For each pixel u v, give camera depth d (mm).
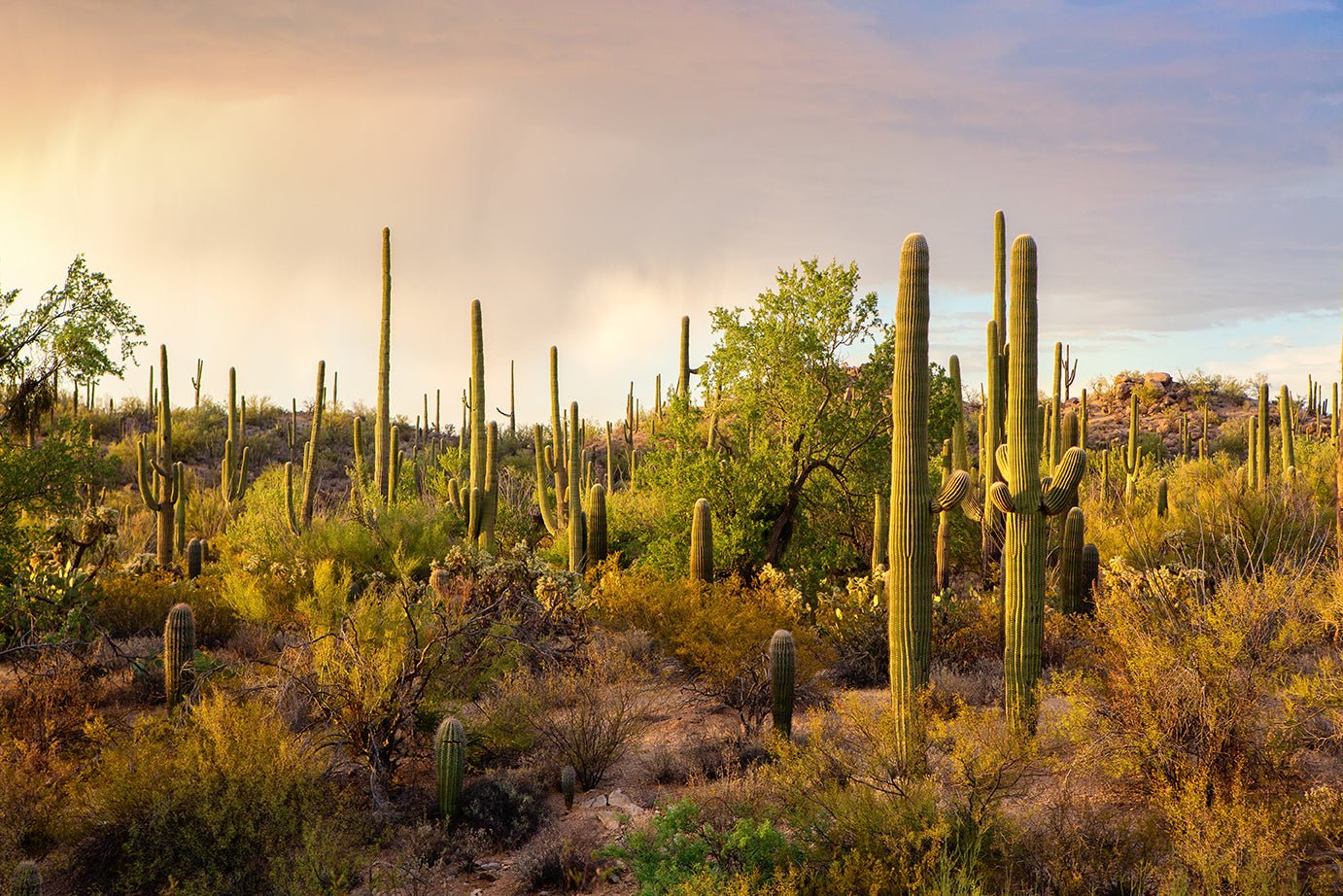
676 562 16719
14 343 11875
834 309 17312
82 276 12180
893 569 7637
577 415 18234
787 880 5188
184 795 6133
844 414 17141
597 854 6137
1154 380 52812
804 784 6242
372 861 6363
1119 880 5395
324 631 10102
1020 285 8164
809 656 10375
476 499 20125
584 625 11422
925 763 6453
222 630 13578
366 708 7781
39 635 10680
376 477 23375
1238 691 6367
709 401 18031
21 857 6254
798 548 17703
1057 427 17094
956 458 17375
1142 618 7488
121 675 10953
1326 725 6688
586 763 8133
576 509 18203
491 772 8234
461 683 9445
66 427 11938
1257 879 4969
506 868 6664
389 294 23500
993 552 15852
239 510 25594
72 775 7211
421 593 12203
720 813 6312
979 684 10172
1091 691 7070
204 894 5836
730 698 9906
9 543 11656
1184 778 6105
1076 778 6461
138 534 21594
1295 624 6621
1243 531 13648
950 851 5605
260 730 6855
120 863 6148
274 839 6125
